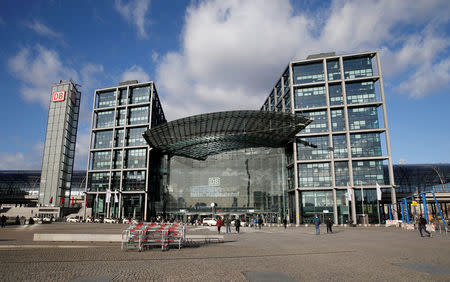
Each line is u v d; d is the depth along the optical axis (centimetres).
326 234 3105
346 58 7381
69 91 10494
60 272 916
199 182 8356
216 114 6975
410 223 4334
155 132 7731
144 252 1466
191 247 1728
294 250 1541
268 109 9869
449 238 2378
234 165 8212
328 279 816
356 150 6900
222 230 4025
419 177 9738
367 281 791
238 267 1011
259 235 2969
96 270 953
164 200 8544
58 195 9662
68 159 10262
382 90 6994
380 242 2019
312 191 6944
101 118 9200
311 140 7206
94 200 8719
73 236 1959
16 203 11725
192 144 8375
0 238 2220
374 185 6631
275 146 7919
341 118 7131
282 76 8169
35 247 1631
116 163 8744
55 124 10225
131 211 8331
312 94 7400
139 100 9094
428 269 956
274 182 7738
